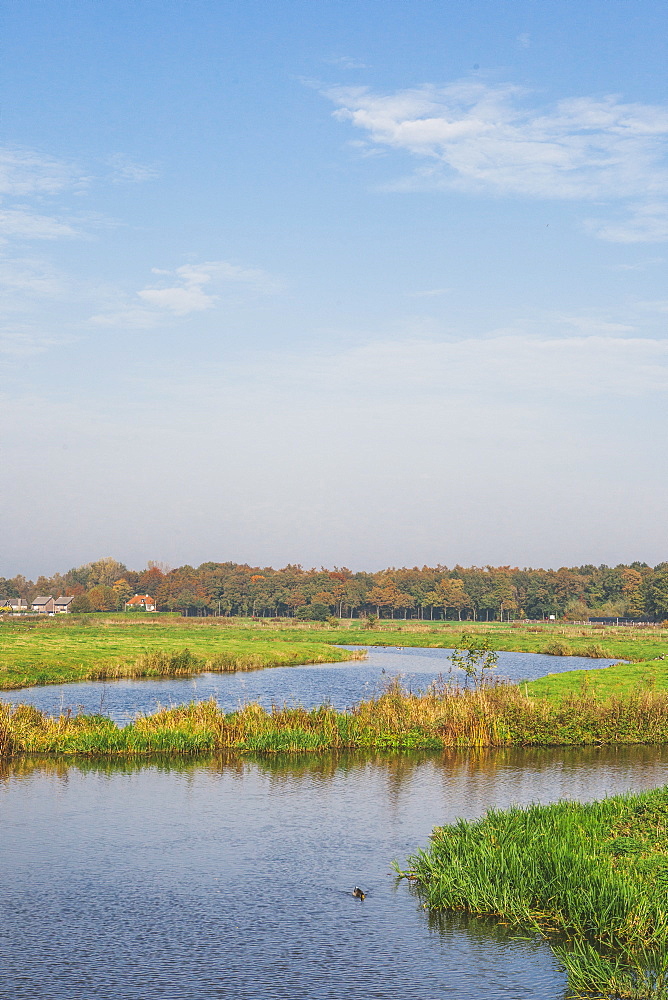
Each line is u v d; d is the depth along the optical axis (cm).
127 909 1427
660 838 1647
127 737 2892
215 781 2438
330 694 4772
